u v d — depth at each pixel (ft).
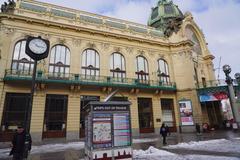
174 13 122.72
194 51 112.57
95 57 83.66
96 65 82.89
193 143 47.44
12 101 63.00
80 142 60.18
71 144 55.36
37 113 64.64
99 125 22.93
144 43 97.30
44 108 66.18
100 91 77.97
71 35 79.97
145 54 96.43
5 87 62.75
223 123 105.19
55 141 62.95
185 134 78.28
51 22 75.87
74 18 83.25
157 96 91.25
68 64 77.10
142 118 84.89
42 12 76.64
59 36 77.56
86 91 75.15
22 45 70.54
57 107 69.26
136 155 33.22
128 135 24.30
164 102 93.50
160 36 106.22
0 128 58.80
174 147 42.63
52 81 67.10
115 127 23.75
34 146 51.67
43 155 36.55
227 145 41.47
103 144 22.53
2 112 60.18
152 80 92.22
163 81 95.45
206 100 91.30
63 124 68.59
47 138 64.23
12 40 69.10
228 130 88.69
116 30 91.71
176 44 102.32
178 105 94.32
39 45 33.37
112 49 88.02
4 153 40.42
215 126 104.78
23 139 26.22
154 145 48.03
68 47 78.59
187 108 91.25
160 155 32.48
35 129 62.95
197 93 94.58
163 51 102.12
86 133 25.76
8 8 71.10
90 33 83.82
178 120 92.48
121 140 23.66
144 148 43.04
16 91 63.77
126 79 85.40
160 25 120.37
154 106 88.69
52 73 72.18
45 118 66.08
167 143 50.78
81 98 73.82
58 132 66.80
